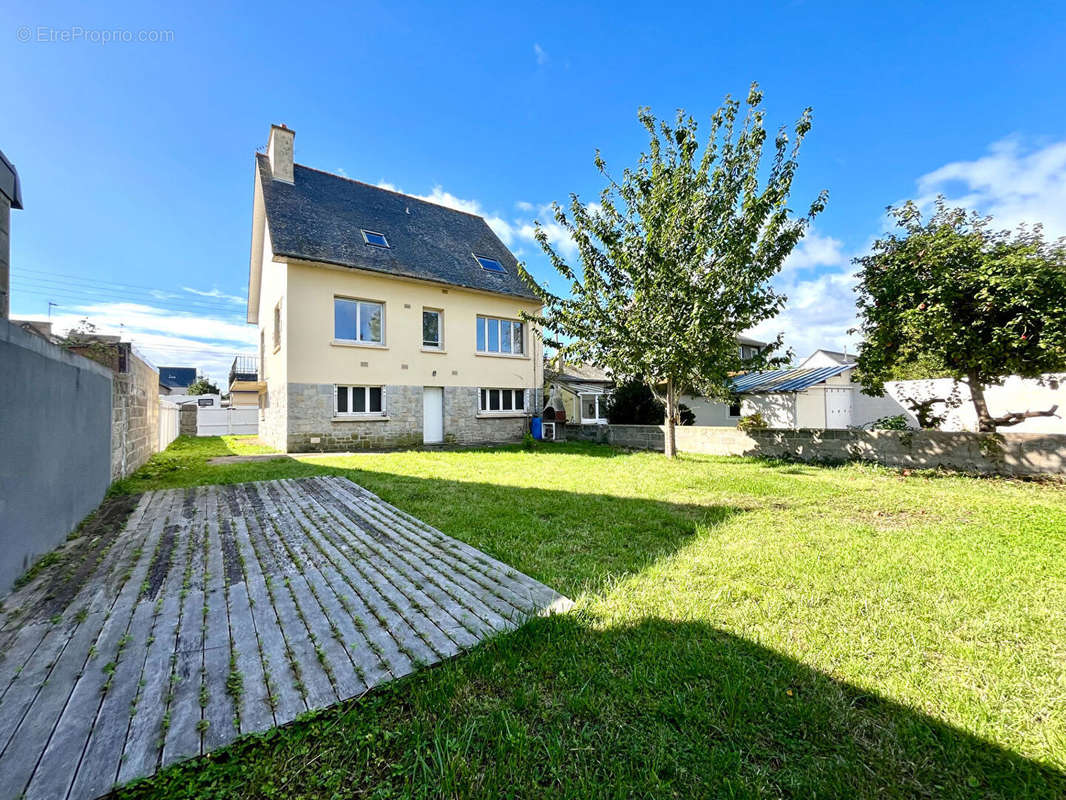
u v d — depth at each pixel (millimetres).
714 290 8352
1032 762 1524
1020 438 7102
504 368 15680
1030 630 2381
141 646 2314
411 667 2123
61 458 4062
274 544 4082
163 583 3172
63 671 2080
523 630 2424
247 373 25156
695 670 2045
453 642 2359
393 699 1898
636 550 3859
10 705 1826
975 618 2510
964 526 4418
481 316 15383
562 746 1613
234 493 6359
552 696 1910
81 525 4664
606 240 9016
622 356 9016
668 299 8414
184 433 18438
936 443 8008
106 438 5988
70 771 1490
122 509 5371
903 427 11008
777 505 5477
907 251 7066
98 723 1727
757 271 8273
